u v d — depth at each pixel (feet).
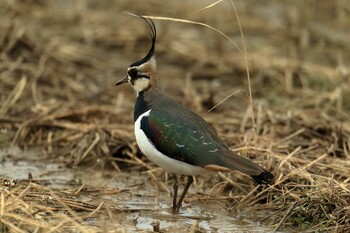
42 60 62.90
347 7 78.54
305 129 50.96
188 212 41.65
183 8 77.46
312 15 78.18
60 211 38.93
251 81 63.87
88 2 78.18
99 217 39.37
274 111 56.34
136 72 42.32
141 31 71.97
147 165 47.70
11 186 41.57
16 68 61.52
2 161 48.34
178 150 39.58
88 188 43.96
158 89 42.52
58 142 51.01
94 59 66.39
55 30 70.64
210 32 73.46
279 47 70.79
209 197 43.50
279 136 50.49
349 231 38.24
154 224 38.96
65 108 55.26
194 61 67.56
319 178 42.83
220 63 66.69
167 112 40.47
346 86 60.64
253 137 47.83
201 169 39.70
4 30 66.28
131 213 40.73
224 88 62.39
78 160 48.37
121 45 69.87
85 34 70.28
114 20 74.43
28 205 37.22
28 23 70.74
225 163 38.86
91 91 59.93
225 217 41.14
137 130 41.01
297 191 42.24
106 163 48.34
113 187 44.73
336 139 48.93
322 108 57.26
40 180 44.62
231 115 55.16
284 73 64.95
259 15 77.97
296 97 60.64
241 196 43.14
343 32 75.51
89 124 52.60
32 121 52.54
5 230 35.32
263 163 44.60
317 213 40.32
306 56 69.46
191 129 39.81
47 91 59.00
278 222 40.32
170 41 70.28
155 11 76.69
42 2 76.28
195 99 57.88
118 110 55.93
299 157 46.39
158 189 45.11
